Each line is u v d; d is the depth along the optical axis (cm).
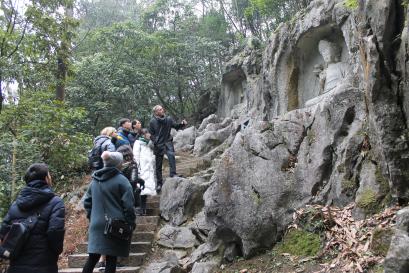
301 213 481
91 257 420
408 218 330
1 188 659
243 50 1359
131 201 417
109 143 560
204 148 1084
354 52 681
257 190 507
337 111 507
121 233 409
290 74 949
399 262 294
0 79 855
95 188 425
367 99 447
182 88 1697
